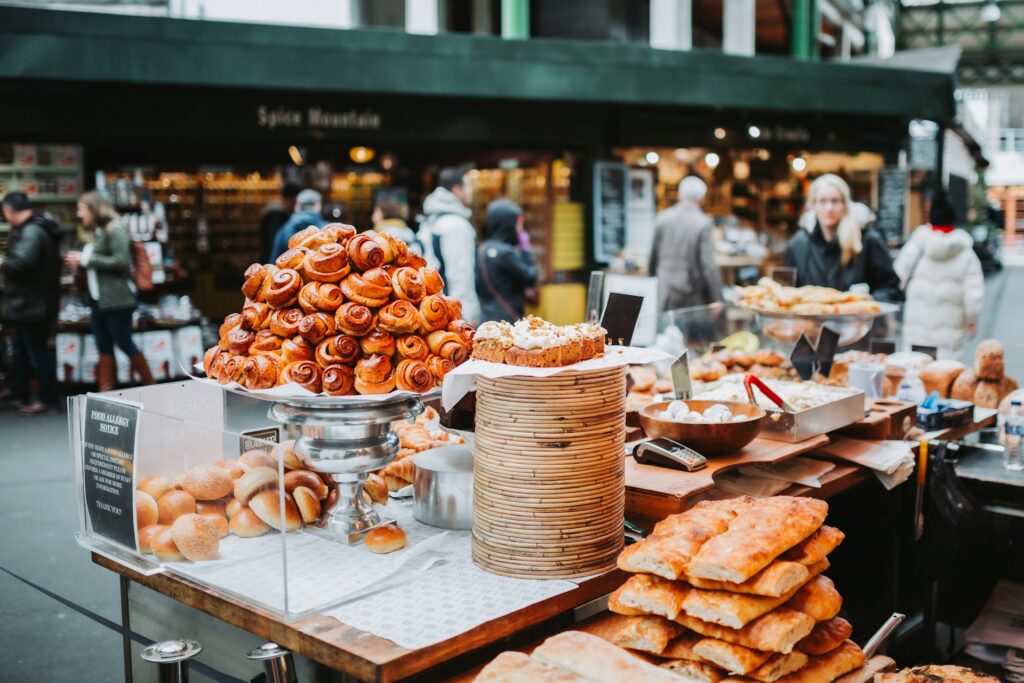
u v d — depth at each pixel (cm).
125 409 217
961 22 2492
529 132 956
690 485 241
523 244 923
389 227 943
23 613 405
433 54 838
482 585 207
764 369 400
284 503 188
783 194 1268
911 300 537
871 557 344
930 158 1281
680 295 673
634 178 1055
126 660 256
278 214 886
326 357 210
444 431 291
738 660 176
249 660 217
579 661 174
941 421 361
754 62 985
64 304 873
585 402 207
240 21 769
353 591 198
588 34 1520
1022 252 4159
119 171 1008
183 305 906
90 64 724
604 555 215
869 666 199
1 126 756
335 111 856
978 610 373
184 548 203
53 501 555
